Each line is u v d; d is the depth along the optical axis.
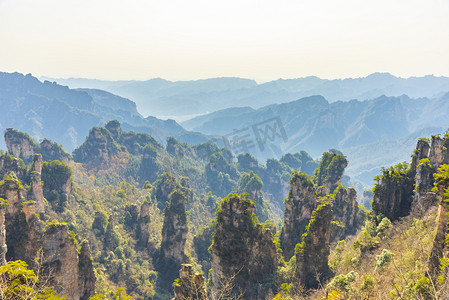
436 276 35.44
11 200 72.00
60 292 60.19
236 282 76.88
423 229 64.19
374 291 41.84
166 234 125.25
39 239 72.00
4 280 30.73
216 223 82.25
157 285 115.06
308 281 73.19
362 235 78.75
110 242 117.56
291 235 106.50
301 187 107.62
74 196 140.12
